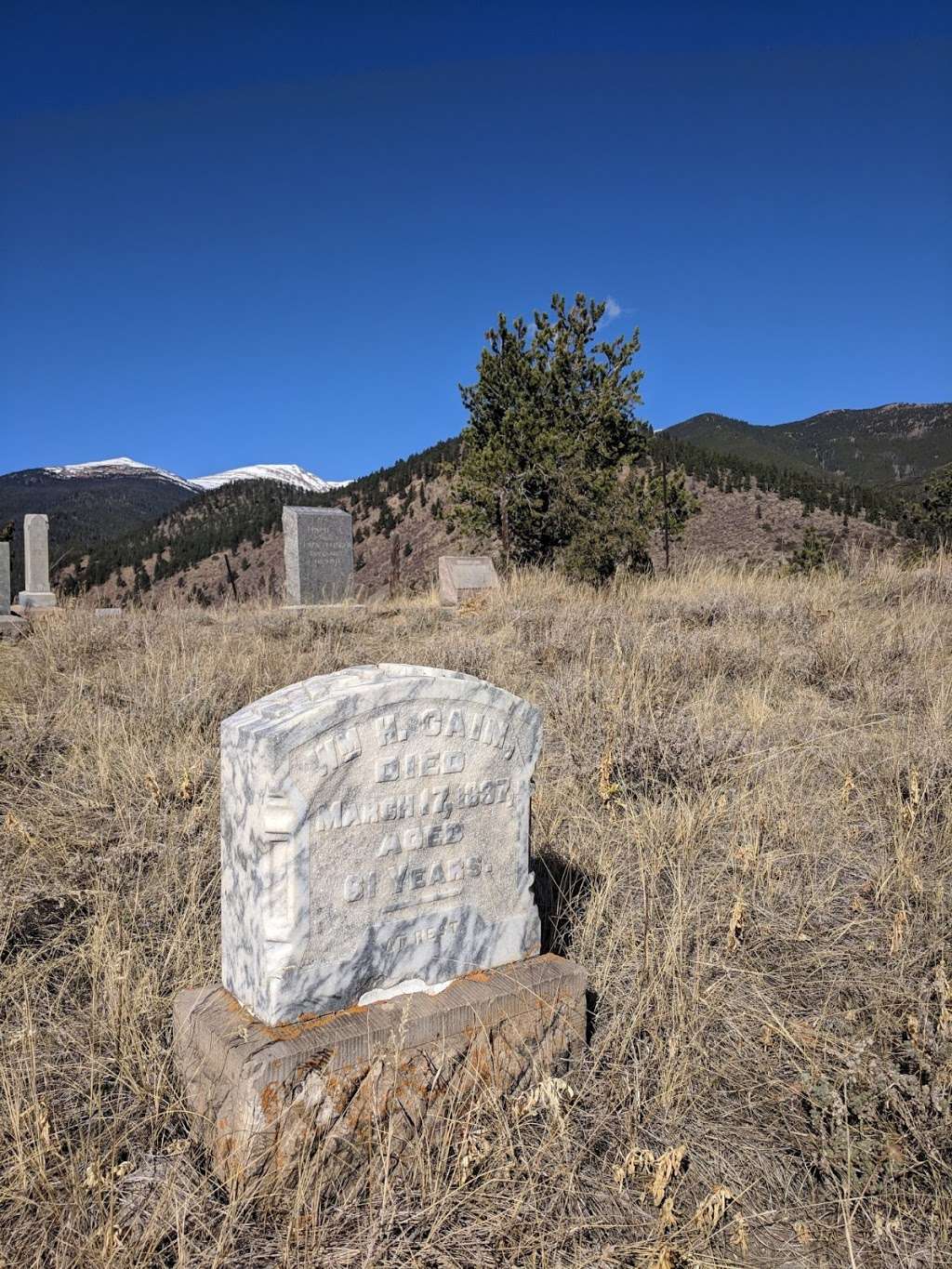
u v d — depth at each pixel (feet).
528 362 63.72
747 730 20.83
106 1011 10.96
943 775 17.70
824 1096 9.77
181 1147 9.17
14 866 14.29
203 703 21.97
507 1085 10.24
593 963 12.59
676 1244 8.39
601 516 55.77
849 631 28.96
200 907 13.33
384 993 10.08
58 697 23.16
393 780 10.09
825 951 12.81
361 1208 8.68
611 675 23.48
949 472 73.51
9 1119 9.12
